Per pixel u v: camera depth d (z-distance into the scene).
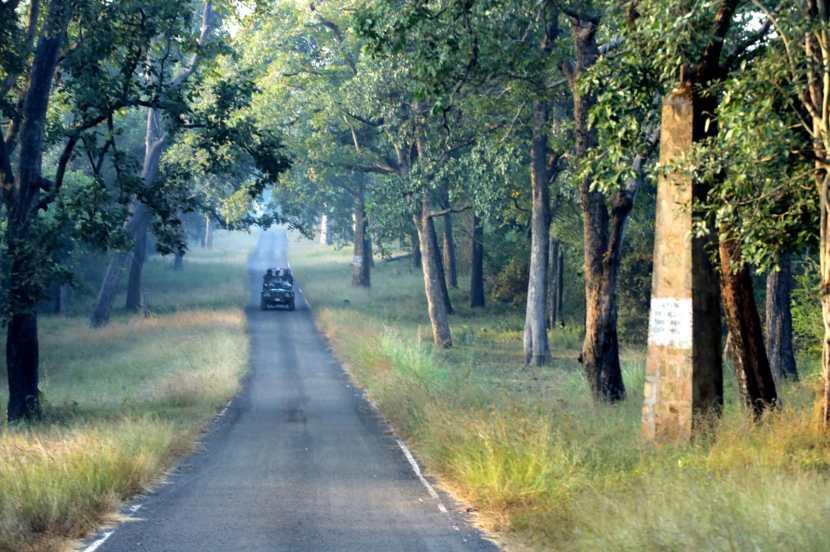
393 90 50.72
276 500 16.52
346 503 16.28
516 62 29.55
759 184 18.03
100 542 13.13
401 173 59.56
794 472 13.73
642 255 56.19
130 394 36.41
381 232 63.22
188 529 14.01
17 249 28.84
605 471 16.38
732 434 16.86
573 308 74.81
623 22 21.08
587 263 31.02
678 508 11.74
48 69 31.12
